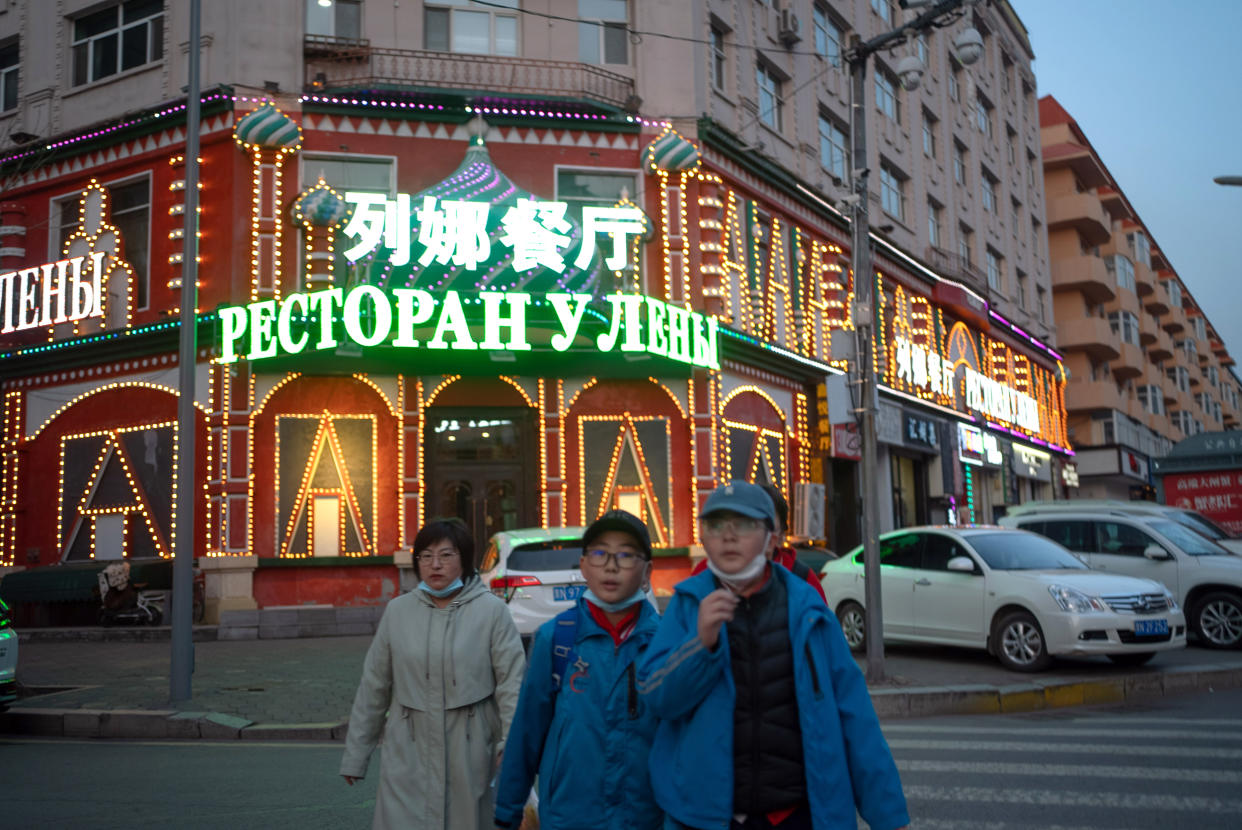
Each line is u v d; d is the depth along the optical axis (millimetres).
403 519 19406
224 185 19703
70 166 21438
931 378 31844
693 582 3285
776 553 3857
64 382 21062
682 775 3137
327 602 19031
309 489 19281
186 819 6410
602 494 20391
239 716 10148
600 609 3709
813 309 25844
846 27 29594
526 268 18844
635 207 20453
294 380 19453
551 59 21438
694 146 21375
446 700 4277
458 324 18031
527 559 12633
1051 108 52938
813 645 3174
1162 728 9039
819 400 25328
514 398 20266
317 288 19141
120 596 18375
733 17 24031
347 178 20016
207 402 19328
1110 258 53906
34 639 18062
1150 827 5906
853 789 3154
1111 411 48500
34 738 9969
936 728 9492
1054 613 11922
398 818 4180
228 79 19844
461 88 20547
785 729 3148
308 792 7141
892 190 31797
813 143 26969
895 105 32531
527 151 20734
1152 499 52188
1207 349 83000
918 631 13320
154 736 9953
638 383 20906
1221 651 14094
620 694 3611
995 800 6562
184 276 12000
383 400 19734
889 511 28562
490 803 4328
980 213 37969
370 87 20047
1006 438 37375
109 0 21625
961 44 13828
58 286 20922
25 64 22484
